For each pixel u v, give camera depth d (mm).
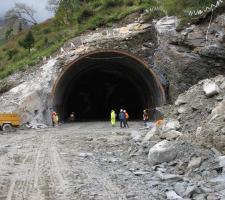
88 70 48812
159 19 39562
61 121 44844
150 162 14781
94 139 23797
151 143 17688
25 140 25031
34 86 39250
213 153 13859
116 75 53375
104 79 54656
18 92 39375
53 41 48000
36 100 38562
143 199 9867
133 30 40906
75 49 41188
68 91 49531
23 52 51125
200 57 33438
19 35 62469
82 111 57688
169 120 20219
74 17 52688
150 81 42438
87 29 43375
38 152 18922
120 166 14914
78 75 48344
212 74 33719
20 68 42469
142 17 41781
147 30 40500
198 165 12914
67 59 40688
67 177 12758
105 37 41281
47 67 40719
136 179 12383
